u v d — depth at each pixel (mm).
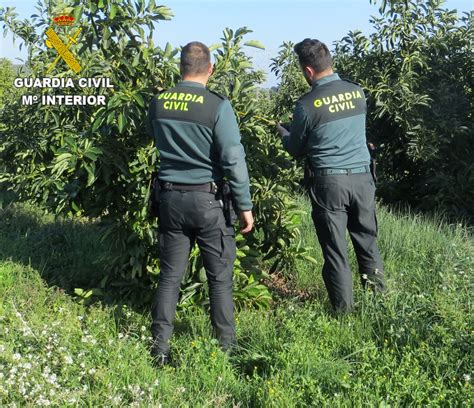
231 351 4000
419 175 8977
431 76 8828
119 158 4484
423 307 4312
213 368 3666
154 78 4555
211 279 4012
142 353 3881
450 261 5391
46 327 3941
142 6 4363
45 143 5703
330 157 4371
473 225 7973
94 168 4340
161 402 3324
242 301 4820
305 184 4555
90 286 5332
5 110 6582
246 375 3764
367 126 8812
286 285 5527
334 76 4422
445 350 3734
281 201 4859
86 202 4852
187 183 3850
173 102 3834
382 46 8703
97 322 4289
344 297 4480
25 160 6551
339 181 4363
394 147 8883
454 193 8266
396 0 8547
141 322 4441
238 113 4605
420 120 8281
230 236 3982
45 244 6586
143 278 4848
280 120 5074
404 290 4809
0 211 7934
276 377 3412
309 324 4164
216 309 4012
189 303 4652
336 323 4254
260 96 5848
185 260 4051
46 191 5145
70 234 6930
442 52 8805
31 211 7992
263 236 5480
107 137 4531
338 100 4336
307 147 4449
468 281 4812
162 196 3938
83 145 4445
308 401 3336
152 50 4500
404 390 3348
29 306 4680
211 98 3809
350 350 3893
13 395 3234
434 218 7531
